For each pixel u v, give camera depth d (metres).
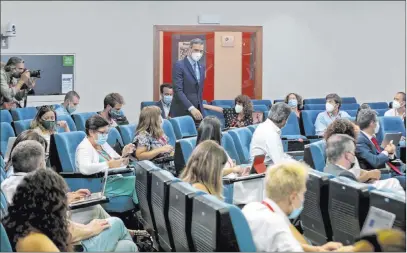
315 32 10.73
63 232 2.47
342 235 2.78
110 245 3.17
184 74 6.74
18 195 2.43
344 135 3.61
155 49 10.03
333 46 10.77
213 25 10.38
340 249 2.46
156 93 10.06
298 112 7.99
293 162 2.53
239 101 7.19
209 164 2.91
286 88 10.75
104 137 4.63
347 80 10.84
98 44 9.52
